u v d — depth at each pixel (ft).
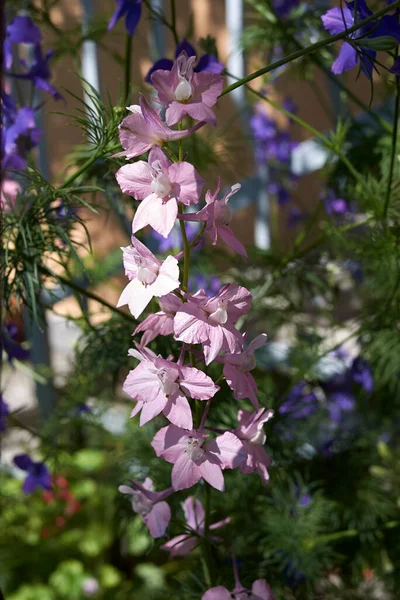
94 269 3.24
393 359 2.25
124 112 1.68
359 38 1.50
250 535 2.28
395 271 2.14
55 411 2.98
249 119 3.94
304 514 2.29
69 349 4.22
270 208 4.10
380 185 2.19
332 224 2.33
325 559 2.30
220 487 1.46
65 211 1.86
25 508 3.65
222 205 1.39
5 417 2.24
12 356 2.09
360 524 2.55
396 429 3.11
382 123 2.21
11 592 3.43
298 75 2.77
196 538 1.67
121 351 2.17
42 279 1.93
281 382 3.37
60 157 4.03
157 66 1.83
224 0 4.84
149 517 1.57
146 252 1.40
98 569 3.52
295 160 3.97
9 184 1.94
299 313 2.78
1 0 1.18
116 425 3.53
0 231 1.70
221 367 2.15
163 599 3.30
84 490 3.66
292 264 2.60
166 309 1.46
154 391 1.43
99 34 2.46
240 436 1.53
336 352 2.93
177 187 1.37
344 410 2.93
